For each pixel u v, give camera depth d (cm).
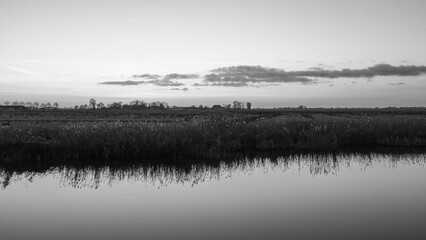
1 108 14700
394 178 1282
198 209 930
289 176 1327
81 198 1046
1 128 1855
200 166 1518
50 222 837
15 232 773
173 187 1172
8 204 988
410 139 2139
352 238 712
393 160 1659
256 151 1869
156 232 769
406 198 1008
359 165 1539
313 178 1292
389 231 746
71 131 1778
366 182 1220
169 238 733
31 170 1441
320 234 737
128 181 1263
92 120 4947
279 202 984
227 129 2066
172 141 1689
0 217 877
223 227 794
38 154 1580
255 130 2125
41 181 1266
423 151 1900
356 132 2161
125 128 1841
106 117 6512
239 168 1488
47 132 1897
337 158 1712
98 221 844
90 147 1627
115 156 1631
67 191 1128
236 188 1151
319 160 1662
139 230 782
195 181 1257
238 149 1902
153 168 1481
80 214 898
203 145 1717
